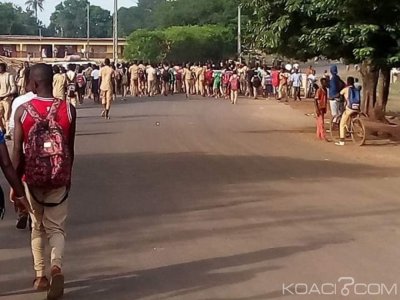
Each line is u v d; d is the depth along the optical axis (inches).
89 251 334.0
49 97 269.6
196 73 1753.2
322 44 769.6
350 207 436.1
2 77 730.8
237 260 318.0
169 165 602.2
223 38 2682.1
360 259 319.6
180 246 342.6
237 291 275.4
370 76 971.9
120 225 385.4
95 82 1443.2
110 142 768.9
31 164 260.4
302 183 523.8
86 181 521.0
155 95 1734.7
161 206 435.2
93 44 3154.5
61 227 269.9
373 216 410.9
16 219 397.4
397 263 312.8
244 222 393.4
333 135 859.4
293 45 828.6
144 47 2536.9
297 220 398.9
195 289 278.5
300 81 1626.5
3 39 3056.1
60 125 264.7
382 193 486.3
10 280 291.3
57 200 266.8
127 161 624.7
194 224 388.2
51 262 266.2
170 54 2586.1
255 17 893.8
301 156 681.0
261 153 695.7
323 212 420.8
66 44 3122.5
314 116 1163.3
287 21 794.8
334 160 657.6
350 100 784.3
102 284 285.6
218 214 413.4
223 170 579.8
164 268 306.8
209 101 1562.5
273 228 379.2
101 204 439.8
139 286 283.0
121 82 1710.1
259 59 1993.1
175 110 1268.5
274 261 316.2
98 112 1190.3
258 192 484.1
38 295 272.8
